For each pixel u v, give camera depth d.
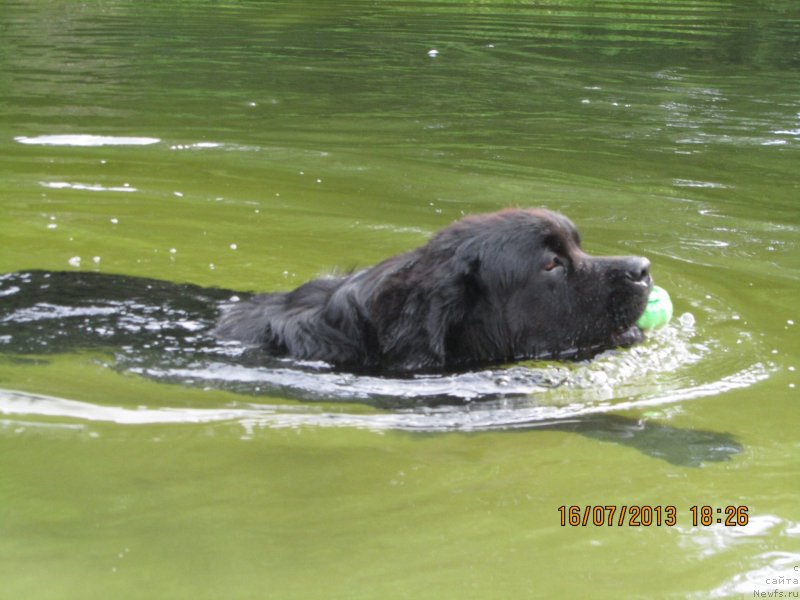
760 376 11.27
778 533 8.02
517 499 8.52
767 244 15.55
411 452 9.41
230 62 28.69
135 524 7.96
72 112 22.67
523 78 27.58
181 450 9.24
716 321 12.72
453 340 11.14
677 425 10.05
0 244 14.64
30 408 9.89
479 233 11.15
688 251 15.15
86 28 33.38
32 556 7.46
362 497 8.51
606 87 26.61
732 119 23.56
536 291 11.24
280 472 8.91
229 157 19.72
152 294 12.65
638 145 21.23
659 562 7.59
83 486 8.52
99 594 7.00
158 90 25.08
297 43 31.80
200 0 40.53
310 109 23.70
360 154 20.17
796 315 12.98
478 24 36.19
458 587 7.21
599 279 11.41
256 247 14.96
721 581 7.35
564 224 11.46
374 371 10.92
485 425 10.02
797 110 24.45
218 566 7.39
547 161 19.92
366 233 15.65
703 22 37.31
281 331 11.29
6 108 22.78
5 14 35.34
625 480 8.87
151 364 10.85
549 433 9.87
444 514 8.25
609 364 11.47
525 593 7.16
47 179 17.89
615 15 38.84
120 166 18.86
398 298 10.90
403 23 35.97
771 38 34.16
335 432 9.76
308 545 7.73
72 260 14.14
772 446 9.58
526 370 11.22
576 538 7.91
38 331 11.50
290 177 18.56
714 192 18.17
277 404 10.28
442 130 22.16
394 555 7.62
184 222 16.00
